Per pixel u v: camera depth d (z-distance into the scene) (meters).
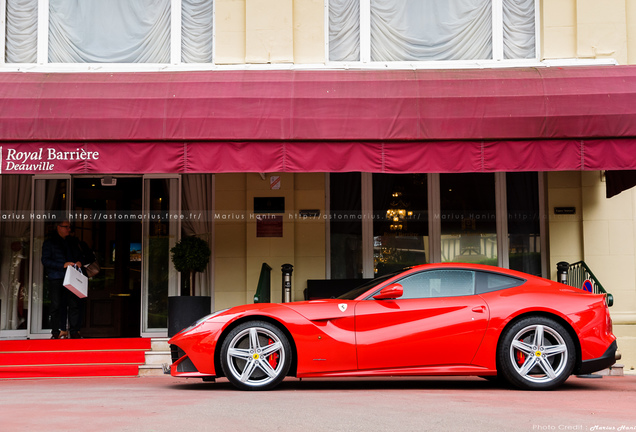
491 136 9.14
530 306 6.86
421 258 11.47
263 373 6.91
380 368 6.79
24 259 11.87
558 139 9.13
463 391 6.84
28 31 11.51
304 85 9.49
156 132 9.20
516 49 11.38
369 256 11.45
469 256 11.45
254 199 11.29
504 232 11.41
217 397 6.21
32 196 11.88
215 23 11.27
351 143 9.20
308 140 9.19
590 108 9.12
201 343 6.85
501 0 11.38
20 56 11.47
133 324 12.30
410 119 9.20
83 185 12.25
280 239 11.20
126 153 9.21
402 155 9.20
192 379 8.58
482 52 11.36
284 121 9.20
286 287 10.62
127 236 12.38
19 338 11.52
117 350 10.04
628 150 9.07
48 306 11.77
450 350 6.78
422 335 6.77
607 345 6.88
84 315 12.18
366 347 6.75
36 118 9.21
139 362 9.59
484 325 6.81
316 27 11.26
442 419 4.85
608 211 10.80
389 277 7.31
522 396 6.36
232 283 11.29
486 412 5.21
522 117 9.15
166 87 9.48
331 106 9.27
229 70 10.38
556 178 11.03
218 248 11.37
